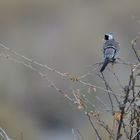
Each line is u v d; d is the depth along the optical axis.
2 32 34.00
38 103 25.78
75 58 30.11
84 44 31.33
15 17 34.72
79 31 33.31
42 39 33.47
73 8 35.72
